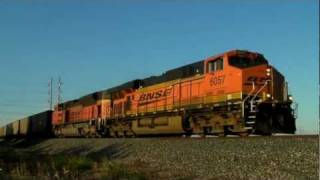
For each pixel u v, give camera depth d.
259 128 21.95
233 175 15.28
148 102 31.77
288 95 23.52
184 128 26.88
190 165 18.03
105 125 39.19
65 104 53.66
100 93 42.50
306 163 13.94
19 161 25.22
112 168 19.23
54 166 20.44
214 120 24.22
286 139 16.66
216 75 24.45
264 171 14.55
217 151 18.16
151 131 30.69
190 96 26.64
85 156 24.67
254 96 22.36
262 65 23.30
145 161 21.17
